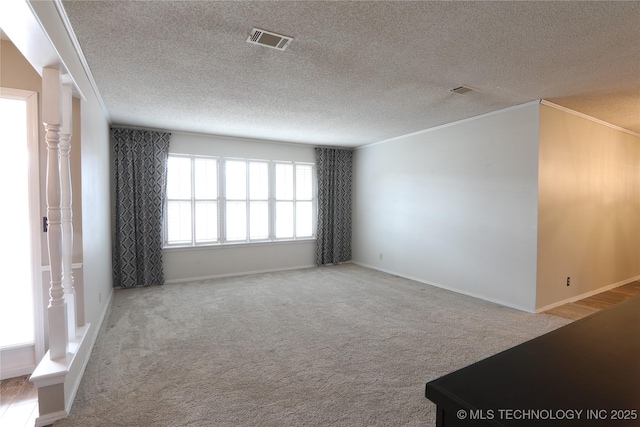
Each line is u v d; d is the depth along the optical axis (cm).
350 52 254
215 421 189
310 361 262
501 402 64
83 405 204
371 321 352
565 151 401
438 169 495
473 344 294
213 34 227
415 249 539
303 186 651
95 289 320
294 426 185
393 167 584
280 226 626
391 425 186
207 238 555
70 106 234
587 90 337
